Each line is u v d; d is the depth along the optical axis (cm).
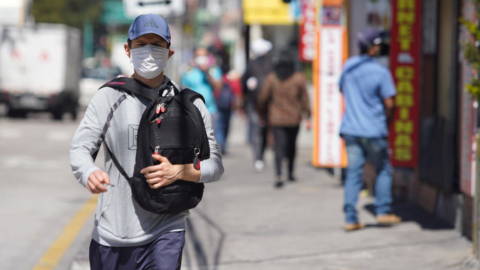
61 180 2238
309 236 1379
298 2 2797
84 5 8575
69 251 1322
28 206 1766
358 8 1969
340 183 2094
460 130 1341
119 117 671
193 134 663
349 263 1173
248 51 4459
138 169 657
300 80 2012
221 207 1728
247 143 3506
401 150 1589
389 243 1292
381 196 1410
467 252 1202
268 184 2109
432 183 1484
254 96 2397
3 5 5212
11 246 1345
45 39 4853
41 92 4856
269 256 1232
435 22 1536
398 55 1577
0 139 3534
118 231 672
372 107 1379
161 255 669
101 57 10900
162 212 659
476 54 1072
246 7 3756
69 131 4103
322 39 2000
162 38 673
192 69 2872
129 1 1808
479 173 1113
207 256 1239
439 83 1489
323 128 2028
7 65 4844
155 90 684
